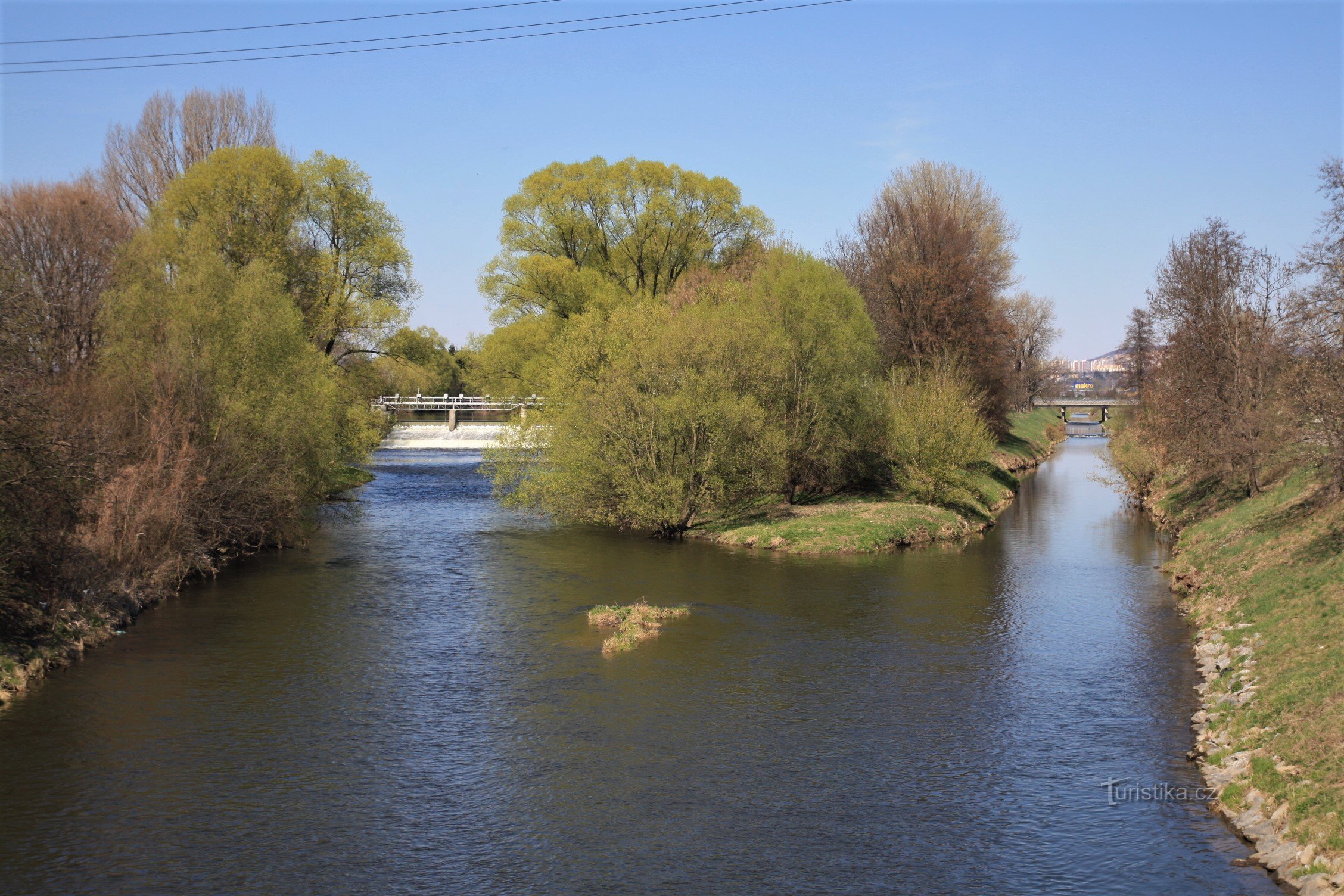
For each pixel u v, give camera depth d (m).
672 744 16.59
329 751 16.25
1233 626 21.58
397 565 32.53
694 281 57.47
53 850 12.81
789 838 13.19
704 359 38.34
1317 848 11.47
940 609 26.23
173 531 28.30
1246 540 28.08
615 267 66.88
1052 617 25.33
